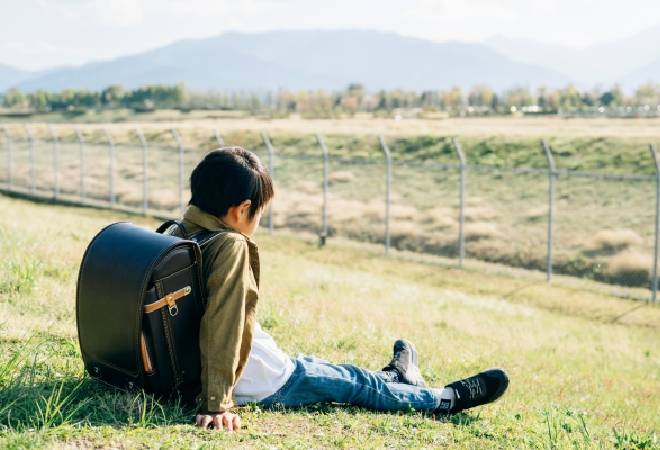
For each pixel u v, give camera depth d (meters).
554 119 77.25
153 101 148.00
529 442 4.00
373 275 17.16
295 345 6.27
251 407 3.58
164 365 3.26
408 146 39.56
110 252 3.25
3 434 2.86
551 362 9.14
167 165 40.25
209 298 3.22
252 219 3.46
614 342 12.23
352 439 3.43
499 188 29.52
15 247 8.41
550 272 17.53
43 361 3.99
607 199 26.23
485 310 13.38
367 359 6.21
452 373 6.75
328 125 62.56
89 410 3.31
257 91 134.00
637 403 7.66
